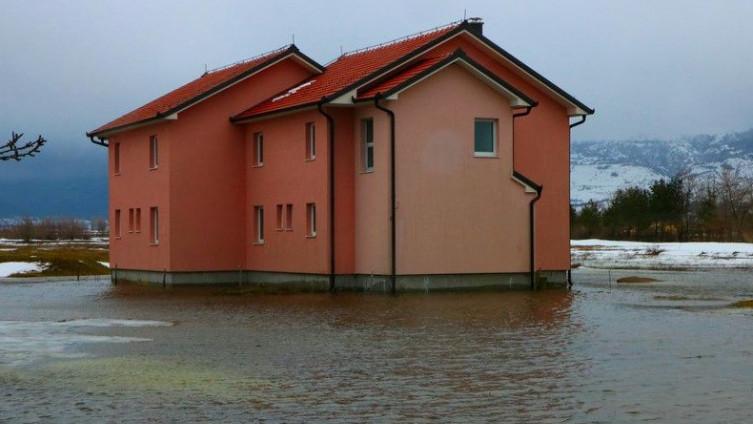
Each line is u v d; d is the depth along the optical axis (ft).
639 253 185.47
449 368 48.62
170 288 112.68
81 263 154.81
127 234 127.34
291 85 119.44
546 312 76.13
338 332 63.87
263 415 38.22
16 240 326.44
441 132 97.86
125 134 127.75
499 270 100.78
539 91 109.91
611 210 249.96
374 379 45.70
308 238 105.19
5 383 45.37
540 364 49.60
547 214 108.78
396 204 96.12
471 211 99.25
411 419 37.27
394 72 101.81
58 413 38.88
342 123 101.91
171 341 60.13
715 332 62.28
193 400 41.16
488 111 100.12
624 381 44.57
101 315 78.28
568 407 39.04
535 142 109.29
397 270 96.32
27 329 67.67
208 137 115.96
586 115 111.04
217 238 116.57
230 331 65.26
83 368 49.60
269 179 112.98
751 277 123.85
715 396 40.96
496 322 69.10
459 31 104.78
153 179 119.03
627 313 74.95
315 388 43.60
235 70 125.08
